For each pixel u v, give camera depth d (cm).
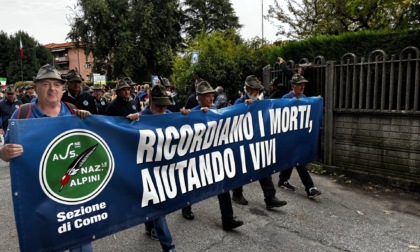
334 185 529
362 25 1019
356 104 554
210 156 349
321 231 371
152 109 332
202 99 364
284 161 439
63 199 237
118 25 2941
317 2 1195
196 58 1109
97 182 257
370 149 533
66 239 240
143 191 288
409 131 484
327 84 579
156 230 309
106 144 262
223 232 373
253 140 395
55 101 259
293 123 446
